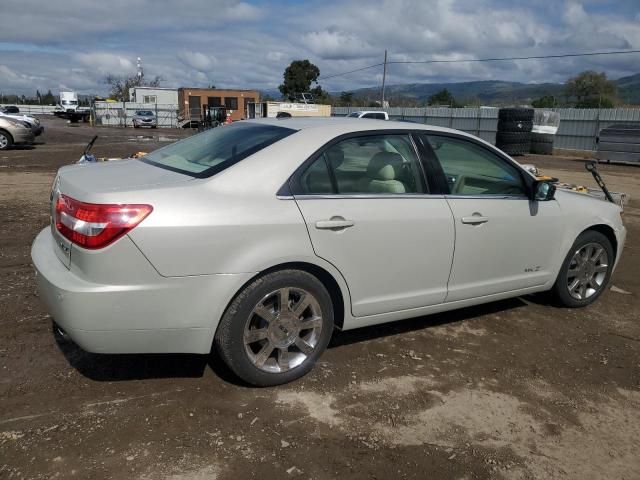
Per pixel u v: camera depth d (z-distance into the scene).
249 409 3.08
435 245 3.75
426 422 3.08
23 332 3.85
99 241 2.76
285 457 2.71
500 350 4.04
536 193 4.29
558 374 3.73
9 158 15.83
